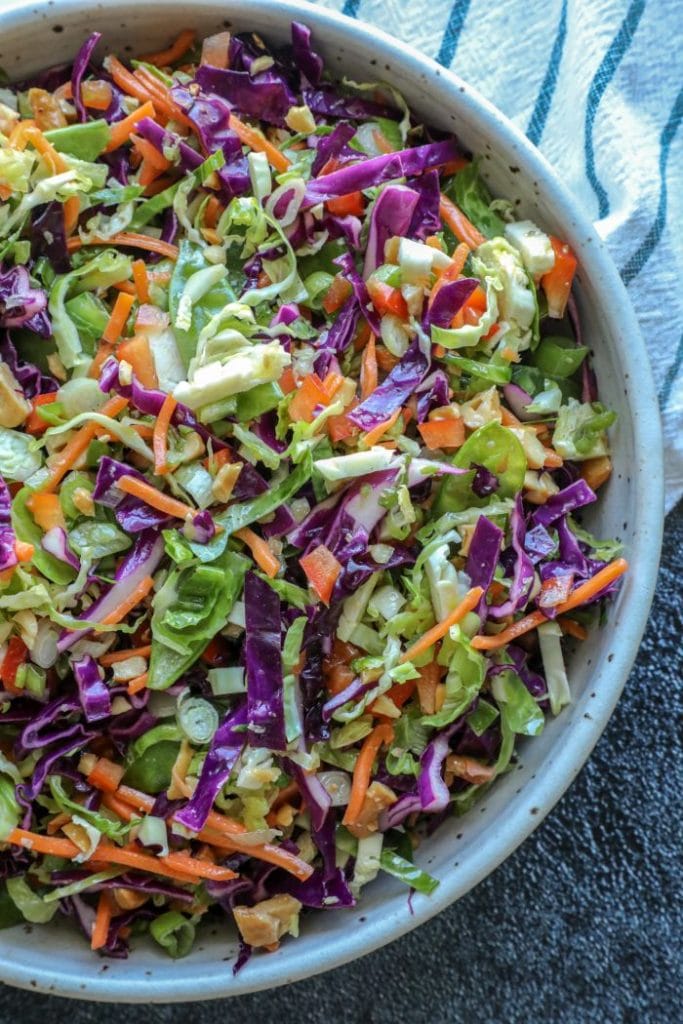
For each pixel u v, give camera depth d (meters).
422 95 0.47
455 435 0.46
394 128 0.48
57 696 0.46
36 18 0.45
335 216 0.47
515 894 0.53
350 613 0.46
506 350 0.46
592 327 0.47
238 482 0.45
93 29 0.46
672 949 0.52
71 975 0.46
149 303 0.46
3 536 0.45
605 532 0.47
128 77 0.47
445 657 0.46
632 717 0.53
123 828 0.46
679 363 0.50
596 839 0.53
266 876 0.47
